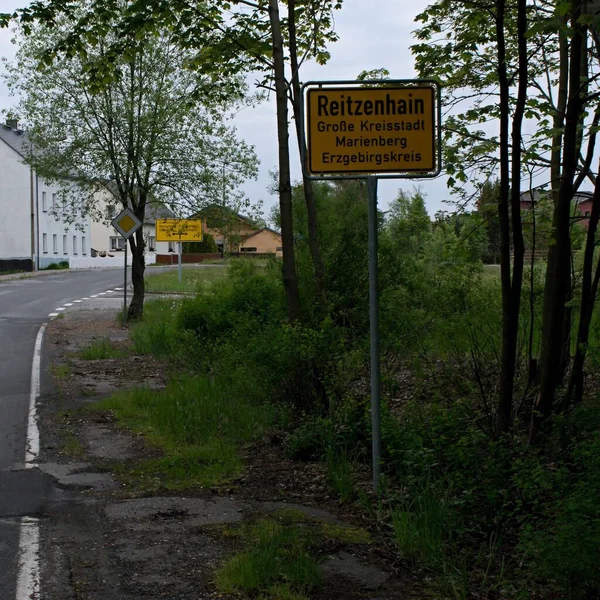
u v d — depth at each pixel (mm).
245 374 9516
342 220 10945
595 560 4383
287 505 6789
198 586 5066
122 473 7848
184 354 13969
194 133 22266
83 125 22375
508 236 6930
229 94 11227
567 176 7066
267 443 8828
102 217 24469
